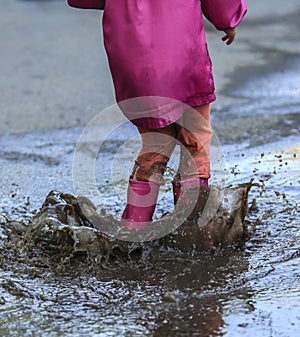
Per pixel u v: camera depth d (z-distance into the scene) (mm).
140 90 7762
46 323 6797
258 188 10000
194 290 7297
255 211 9211
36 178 11070
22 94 15734
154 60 7691
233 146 11891
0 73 17328
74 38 20500
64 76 17016
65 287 7473
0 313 6996
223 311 6848
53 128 13508
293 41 18812
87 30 21406
